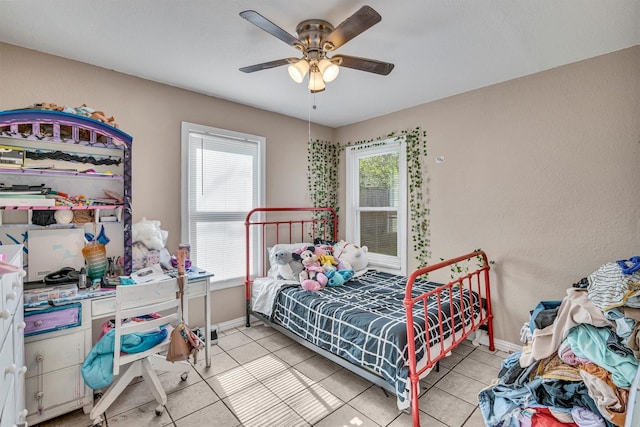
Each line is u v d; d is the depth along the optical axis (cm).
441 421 173
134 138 244
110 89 233
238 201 312
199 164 286
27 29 180
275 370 228
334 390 203
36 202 182
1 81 193
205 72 239
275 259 302
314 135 380
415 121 317
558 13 165
